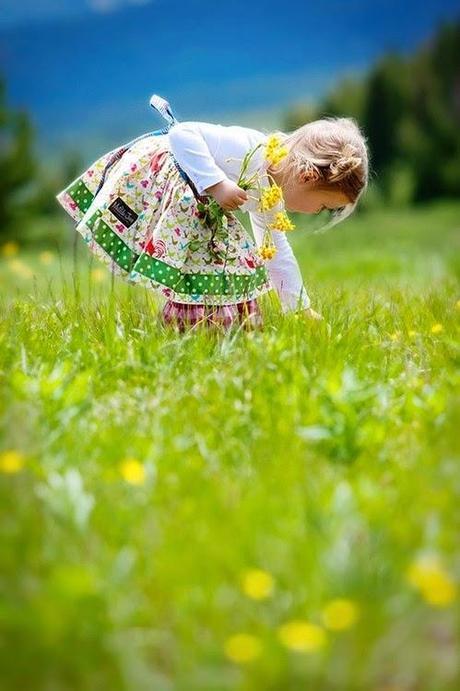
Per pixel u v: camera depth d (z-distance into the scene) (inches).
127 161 208.5
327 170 202.4
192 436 145.0
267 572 109.1
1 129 950.4
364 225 951.6
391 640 101.4
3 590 107.7
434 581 101.6
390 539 114.0
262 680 96.0
